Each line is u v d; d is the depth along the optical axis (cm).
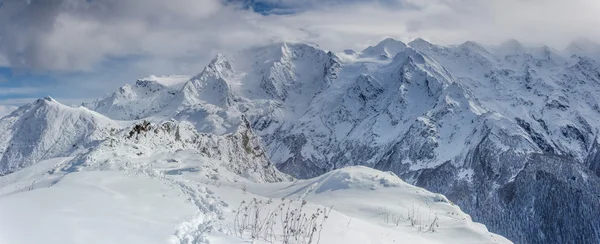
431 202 4625
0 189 3167
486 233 3772
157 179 2052
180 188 1936
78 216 1261
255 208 1845
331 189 4972
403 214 3888
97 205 1413
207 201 1781
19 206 1284
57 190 1544
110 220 1279
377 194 4719
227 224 1508
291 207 2056
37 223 1147
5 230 1062
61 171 4647
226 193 2139
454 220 3953
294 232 1529
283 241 1391
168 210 1520
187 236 1260
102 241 1116
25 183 3319
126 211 1408
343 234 1791
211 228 1375
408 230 3366
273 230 1548
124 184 1792
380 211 3922
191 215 1504
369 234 2022
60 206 1340
